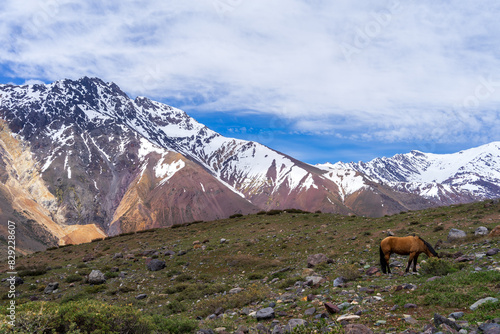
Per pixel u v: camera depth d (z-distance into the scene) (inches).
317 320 397.1
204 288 829.8
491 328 274.5
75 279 1075.3
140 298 819.4
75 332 324.2
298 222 1823.3
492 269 491.2
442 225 1117.1
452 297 380.8
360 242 1098.1
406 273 627.5
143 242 1886.1
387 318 361.1
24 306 361.4
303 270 829.8
